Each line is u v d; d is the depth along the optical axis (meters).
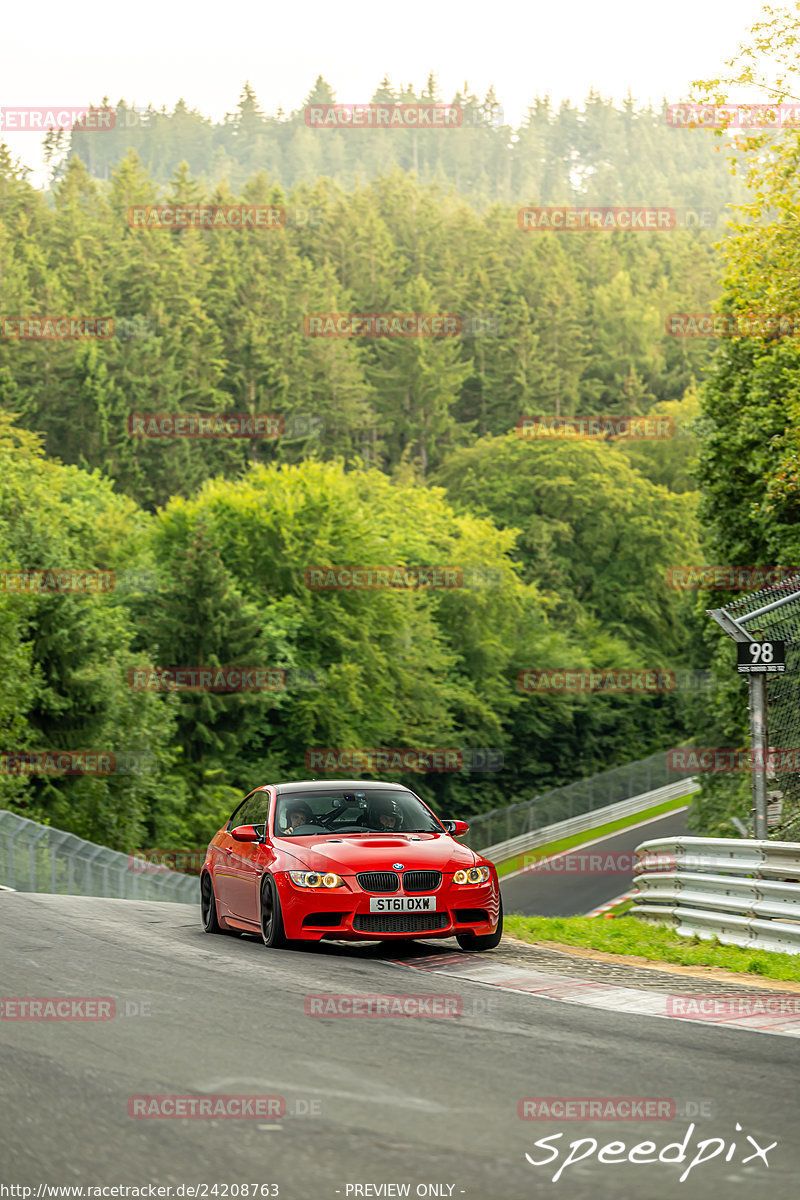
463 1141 9.05
